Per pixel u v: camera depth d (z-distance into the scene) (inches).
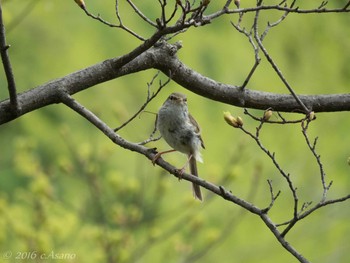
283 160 592.4
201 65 584.1
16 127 593.6
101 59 593.6
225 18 590.2
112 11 584.4
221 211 560.7
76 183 498.3
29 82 593.3
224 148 575.5
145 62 273.7
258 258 578.9
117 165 547.8
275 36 597.3
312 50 599.8
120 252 373.4
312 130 603.8
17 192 474.3
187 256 403.5
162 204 503.5
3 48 232.8
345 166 601.0
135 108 584.1
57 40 599.8
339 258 592.1
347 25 599.5
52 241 388.5
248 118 587.5
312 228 590.6
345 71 603.2
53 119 591.2
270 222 231.9
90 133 572.7
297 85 600.7
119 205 392.8
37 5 564.4
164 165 247.6
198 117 583.2
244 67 592.4
